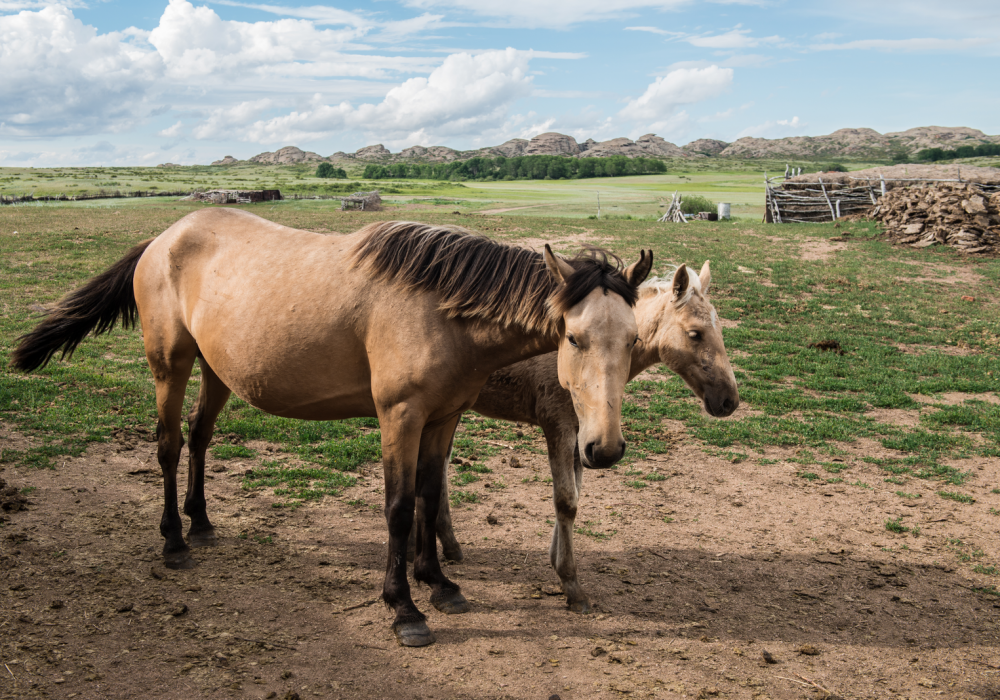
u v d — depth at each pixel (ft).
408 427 11.69
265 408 13.70
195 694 9.91
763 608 13.88
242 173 522.47
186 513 15.26
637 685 10.87
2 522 15.19
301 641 11.57
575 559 14.71
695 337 15.19
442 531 15.15
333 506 17.84
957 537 17.95
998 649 12.67
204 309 13.52
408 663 11.14
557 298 10.46
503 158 583.17
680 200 125.80
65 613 11.87
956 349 40.68
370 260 11.99
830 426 26.91
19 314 36.22
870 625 13.38
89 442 20.68
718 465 23.07
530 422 14.85
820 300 50.90
